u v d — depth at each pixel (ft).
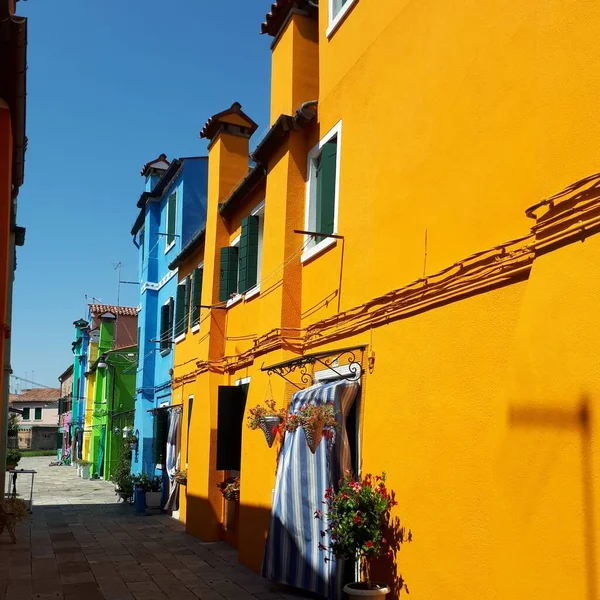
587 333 13.37
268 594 27.81
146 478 60.34
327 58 29.99
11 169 30.89
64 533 46.09
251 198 39.83
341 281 26.89
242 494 34.78
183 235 61.00
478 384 17.53
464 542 17.37
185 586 29.58
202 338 45.80
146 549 39.29
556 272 14.52
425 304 20.27
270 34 36.78
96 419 113.70
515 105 17.38
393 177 23.40
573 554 13.01
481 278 17.75
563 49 15.08
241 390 39.24
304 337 29.89
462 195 19.36
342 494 21.34
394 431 21.47
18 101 28.04
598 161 13.88
